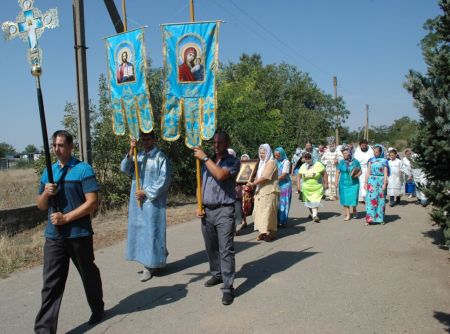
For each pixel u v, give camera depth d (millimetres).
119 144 11430
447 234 6238
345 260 6562
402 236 8211
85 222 4242
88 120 9812
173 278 5938
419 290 5199
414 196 14641
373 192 9461
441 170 6488
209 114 5426
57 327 4430
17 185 17078
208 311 4715
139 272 6242
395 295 5043
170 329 4301
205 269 6340
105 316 4680
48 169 4023
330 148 14914
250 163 9000
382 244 7578
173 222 10180
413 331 4105
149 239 5805
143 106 5789
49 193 4004
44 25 4090
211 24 5344
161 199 5945
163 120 5570
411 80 6352
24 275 6246
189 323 4426
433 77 6301
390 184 12695
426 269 6031
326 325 4266
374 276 5750
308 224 9758
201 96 5445
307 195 10078
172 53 5484
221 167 5145
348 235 8406
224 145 5168
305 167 10156
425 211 11344
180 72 5469
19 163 42594
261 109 21906
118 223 9773
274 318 4469
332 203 13234
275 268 6246
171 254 7281
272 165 7777
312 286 5406
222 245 5062
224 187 5121
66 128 11516
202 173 5355
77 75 9695
